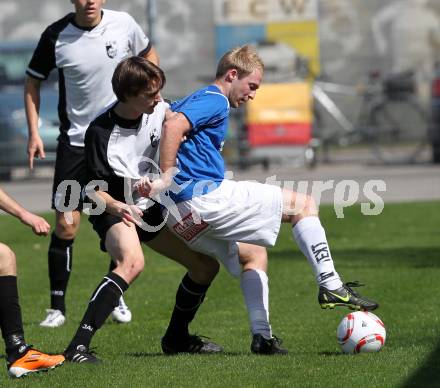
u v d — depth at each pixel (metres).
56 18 77.00
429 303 23.77
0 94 58.81
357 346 18.45
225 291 26.92
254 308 19.05
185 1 75.56
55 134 56.75
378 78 68.00
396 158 65.62
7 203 16.67
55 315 23.48
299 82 60.69
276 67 62.78
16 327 17.22
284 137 60.41
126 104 18.11
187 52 75.56
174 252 19.41
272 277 28.52
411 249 32.72
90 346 20.62
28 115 23.91
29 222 16.64
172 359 18.67
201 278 19.55
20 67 60.91
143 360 18.56
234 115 61.38
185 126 18.05
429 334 20.27
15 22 76.94
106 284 18.11
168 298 26.33
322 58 79.06
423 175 56.72
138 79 17.66
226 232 18.59
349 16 79.12
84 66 23.03
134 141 18.50
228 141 61.72
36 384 16.67
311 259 18.62
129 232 18.38
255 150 60.25
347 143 66.25
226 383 16.33
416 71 77.88
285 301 25.08
